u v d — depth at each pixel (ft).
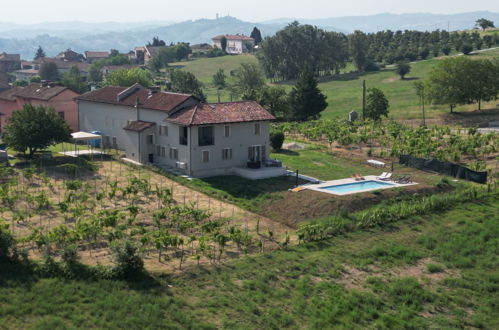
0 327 95.66
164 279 119.24
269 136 236.22
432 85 362.12
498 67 368.07
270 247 143.33
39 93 310.04
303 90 365.20
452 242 149.69
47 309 102.53
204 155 210.59
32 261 119.34
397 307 116.26
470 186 192.24
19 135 217.36
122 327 99.19
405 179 199.52
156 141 229.25
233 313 108.06
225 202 180.86
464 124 335.26
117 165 227.20
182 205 173.68
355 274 129.29
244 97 354.13
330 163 236.22
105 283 113.29
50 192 183.73
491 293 124.47
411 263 137.39
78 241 138.62
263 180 204.85
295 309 111.45
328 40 642.63
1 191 166.71
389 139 274.98
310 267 130.93
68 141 232.94
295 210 170.60
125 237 140.46
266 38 645.51
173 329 100.07
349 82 568.41
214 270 125.90
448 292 123.44
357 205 172.24
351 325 107.14
